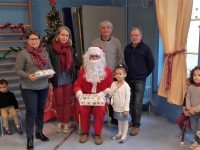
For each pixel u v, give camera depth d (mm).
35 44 2361
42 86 2432
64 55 2730
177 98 2873
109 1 4285
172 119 3188
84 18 3715
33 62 2348
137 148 2484
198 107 2287
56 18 3189
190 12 2604
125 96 2531
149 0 3402
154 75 3449
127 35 4039
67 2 3980
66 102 2906
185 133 2656
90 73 2578
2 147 2582
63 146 2574
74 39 3764
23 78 2361
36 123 2666
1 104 2898
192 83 2432
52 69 2523
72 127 3102
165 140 2652
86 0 4105
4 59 3650
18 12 3645
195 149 2371
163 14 2895
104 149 2482
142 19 3602
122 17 3957
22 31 3531
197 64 2738
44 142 2674
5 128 2889
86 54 2635
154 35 3359
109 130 2973
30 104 2400
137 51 2754
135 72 2799
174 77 2891
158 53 3311
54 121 3346
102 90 2686
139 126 2943
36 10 3771
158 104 3441
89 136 2816
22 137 2836
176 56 2838
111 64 2852
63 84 2828
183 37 2727
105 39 2852
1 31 3561
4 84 2910
